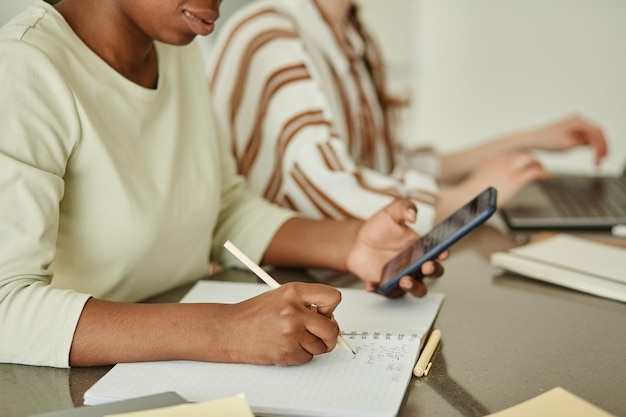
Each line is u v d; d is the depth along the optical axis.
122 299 1.01
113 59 0.99
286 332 0.79
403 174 1.41
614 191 1.60
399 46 3.23
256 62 1.47
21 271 0.84
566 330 0.95
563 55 3.31
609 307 1.03
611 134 3.32
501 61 3.37
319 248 1.13
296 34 1.48
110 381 0.79
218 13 0.93
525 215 1.42
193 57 1.16
